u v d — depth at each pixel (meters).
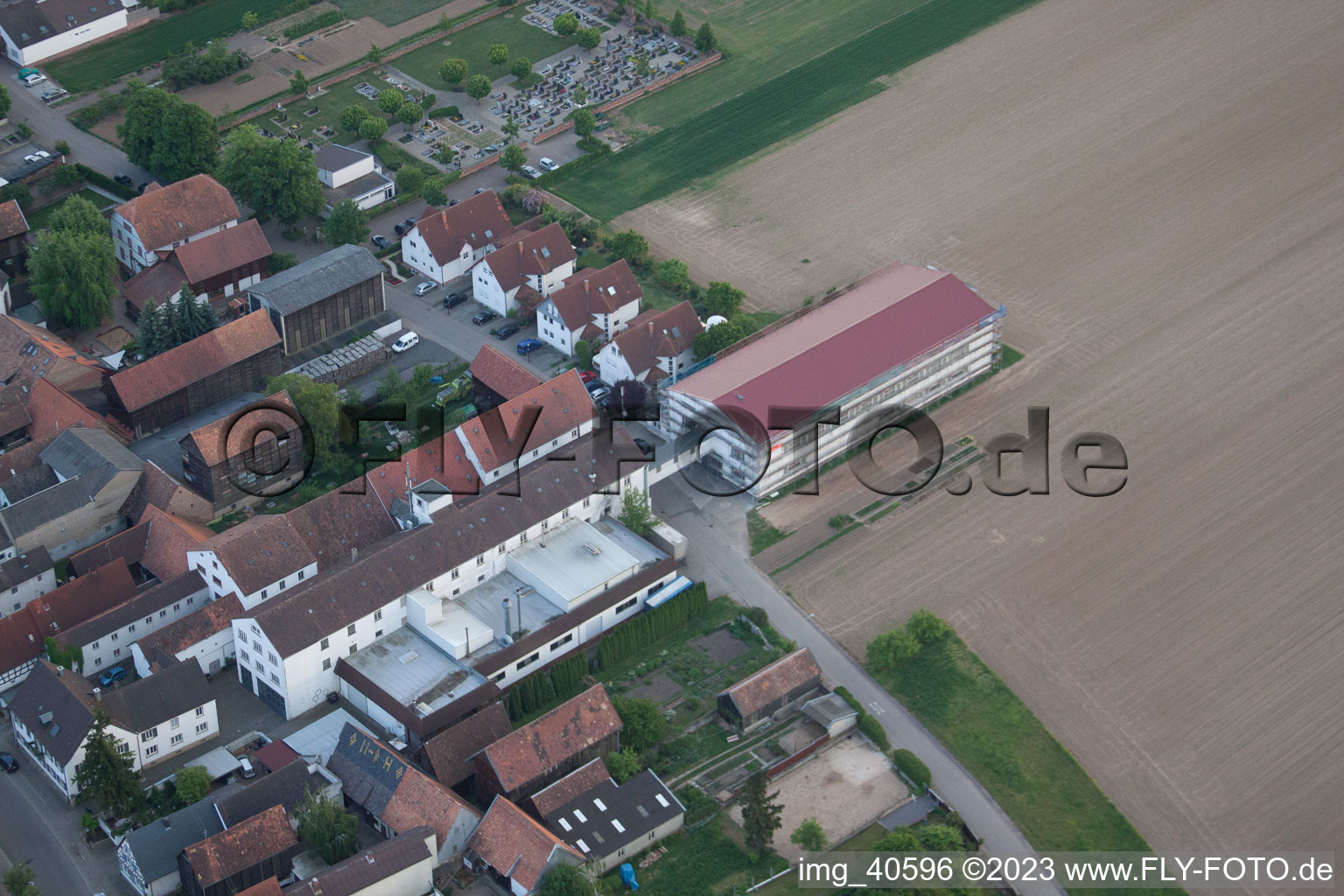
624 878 195.62
